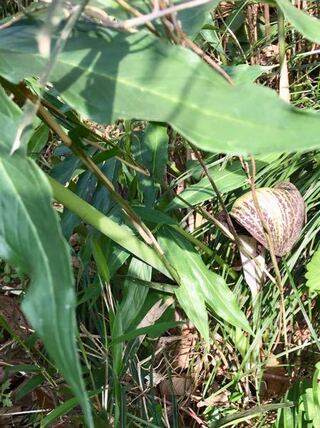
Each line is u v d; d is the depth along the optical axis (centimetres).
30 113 15
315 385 33
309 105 41
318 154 37
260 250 36
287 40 44
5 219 15
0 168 15
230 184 36
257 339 36
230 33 42
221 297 33
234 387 37
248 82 17
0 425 37
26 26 18
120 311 32
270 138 13
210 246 39
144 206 33
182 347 39
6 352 39
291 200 33
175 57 15
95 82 16
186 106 14
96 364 37
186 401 38
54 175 32
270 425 36
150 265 31
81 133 25
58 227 14
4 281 43
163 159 33
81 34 17
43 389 38
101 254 30
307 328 38
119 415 32
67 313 13
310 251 38
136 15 17
